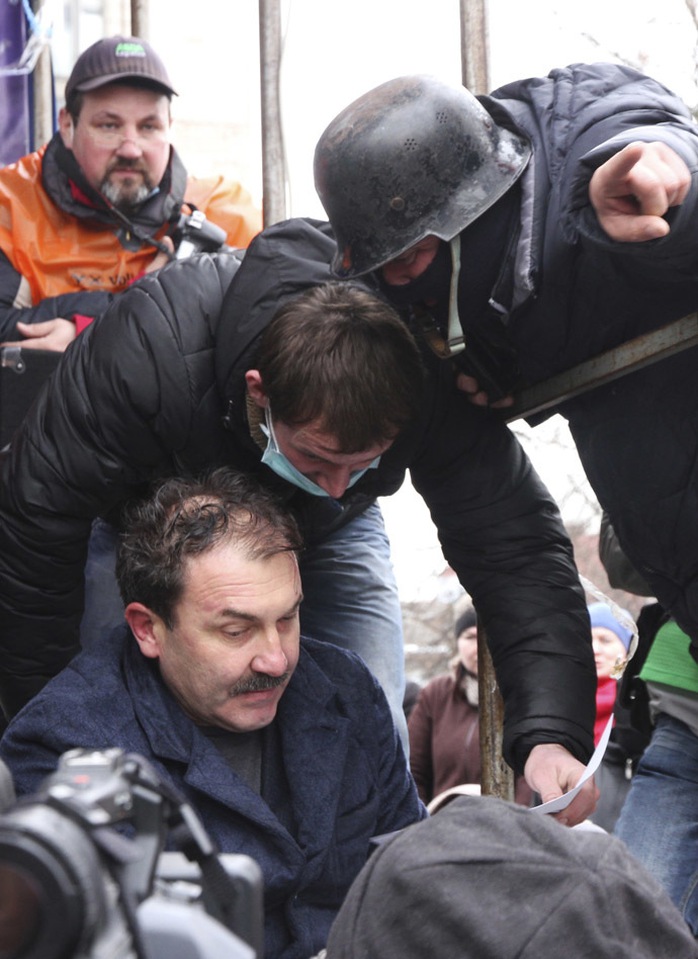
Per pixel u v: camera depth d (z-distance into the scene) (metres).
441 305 2.15
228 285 2.33
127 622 2.20
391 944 1.24
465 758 4.42
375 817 2.21
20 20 4.22
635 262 2.00
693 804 2.78
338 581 2.83
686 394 2.19
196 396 2.29
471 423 2.45
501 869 1.23
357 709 2.26
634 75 2.16
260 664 2.05
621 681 2.98
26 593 2.41
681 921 1.26
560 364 2.23
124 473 2.35
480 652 2.69
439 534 2.58
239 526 2.06
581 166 1.80
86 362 2.33
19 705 2.55
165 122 3.31
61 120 3.36
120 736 2.08
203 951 0.95
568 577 2.53
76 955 0.88
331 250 2.25
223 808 2.06
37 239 3.32
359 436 2.06
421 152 2.04
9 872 0.87
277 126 3.25
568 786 2.33
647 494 2.28
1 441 2.90
